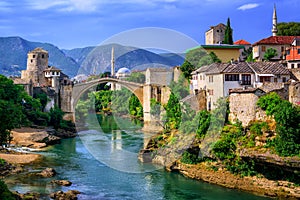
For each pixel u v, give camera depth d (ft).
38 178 188.24
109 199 157.07
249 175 180.86
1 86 314.96
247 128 197.77
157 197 160.25
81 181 181.78
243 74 236.22
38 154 244.01
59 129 340.80
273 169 177.37
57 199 155.84
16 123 296.71
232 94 212.23
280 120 181.47
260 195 167.53
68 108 385.70
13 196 145.89
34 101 347.77
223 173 184.34
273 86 217.97
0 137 221.05
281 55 321.73
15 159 225.35
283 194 166.50
